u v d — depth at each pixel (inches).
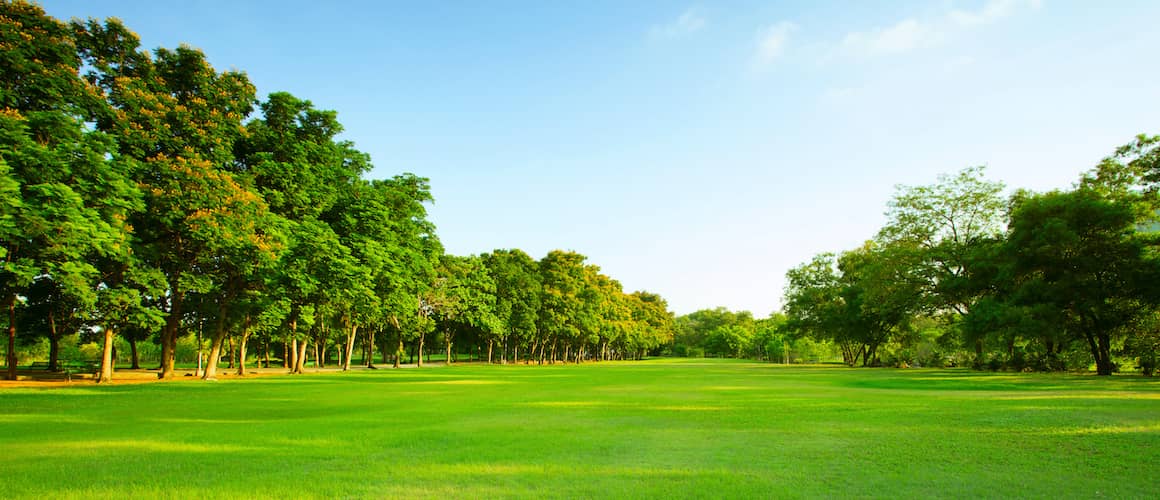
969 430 423.8
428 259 1936.5
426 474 293.9
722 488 261.7
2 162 740.7
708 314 7460.6
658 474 289.9
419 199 1900.8
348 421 515.2
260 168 1277.1
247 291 1326.3
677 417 525.0
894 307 1956.2
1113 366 1400.1
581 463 318.3
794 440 388.8
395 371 1940.2
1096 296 1262.3
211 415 588.4
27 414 609.6
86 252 902.4
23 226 756.0
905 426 450.6
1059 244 1261.1
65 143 842.8
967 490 255.1
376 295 1583.4
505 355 3376.0
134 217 1045.8
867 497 245.9
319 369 2044.8
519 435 418.3
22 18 935.0
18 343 1579.7
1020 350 1667.1
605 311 4284.0
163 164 1024.2
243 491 264.1
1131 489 255.0
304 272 1289.4
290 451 359.6
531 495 252.5
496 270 3176.7
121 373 1542.8
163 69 1215.6
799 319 2851.9
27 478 290.4
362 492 260.7
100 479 288.0
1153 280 1182.9
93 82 1087.6
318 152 1448.1
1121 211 1214.9
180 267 1189.7
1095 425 435.5
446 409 622.5
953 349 2118.6
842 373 1633.9
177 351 2982.3
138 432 451.8
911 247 1857.8
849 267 2684.5
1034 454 331.3
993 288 1577.3
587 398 755.4
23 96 909.8
